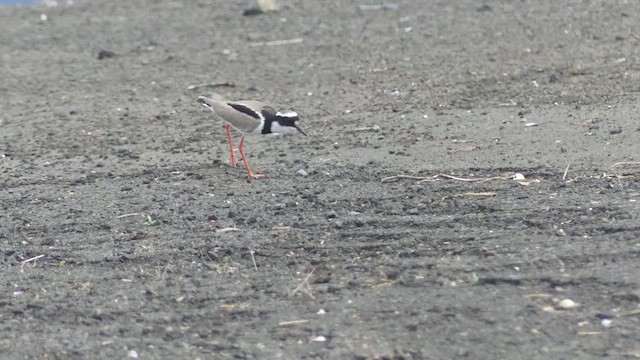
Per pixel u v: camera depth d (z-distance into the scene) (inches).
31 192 546.3
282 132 561.0
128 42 980.6
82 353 365.4
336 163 561.3
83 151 628.7
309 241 447.5
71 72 870.4
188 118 696.4
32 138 668.7
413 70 773.3
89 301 405.7
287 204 495.8
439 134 604.7
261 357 354.6
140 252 448.5
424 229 449.4
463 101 674.8
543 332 356.5
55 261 447.2
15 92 812.0
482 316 368.8
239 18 1058.7
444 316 371.2
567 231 430.3
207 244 450.9
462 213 465.1
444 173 526.6
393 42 875.4
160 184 544.4
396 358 348.5
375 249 433.4
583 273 390.0
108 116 717.3
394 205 483.5
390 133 616.4
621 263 395.2
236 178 547.2
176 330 378.6
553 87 682.8
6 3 1316.4
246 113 554.9
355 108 684.7
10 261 450.6
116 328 382.9
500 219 451.5
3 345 374.0
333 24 978.7
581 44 791.1
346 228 459.5
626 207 448.8
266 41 931.3
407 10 1013.2
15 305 406.0
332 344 359.3
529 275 392.8
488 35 859.4
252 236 457.1
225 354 358.9
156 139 646.5
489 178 511.2
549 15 909.2
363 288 398.9
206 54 898.7
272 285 408.8
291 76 796.0
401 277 403.2
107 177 566.9
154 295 407.2
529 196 478.3
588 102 639.8
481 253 417.1
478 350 349.1
